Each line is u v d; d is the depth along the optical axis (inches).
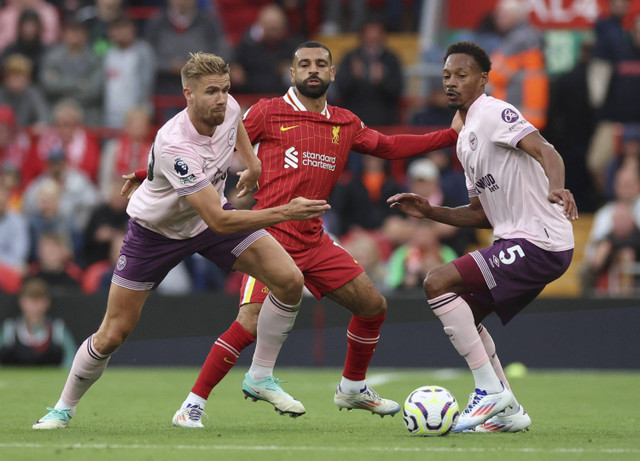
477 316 970.1
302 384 1545.3
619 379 1660.9
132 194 939.3
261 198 1035.3
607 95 2154.3
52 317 1889.8
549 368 1806.1
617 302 1795.0
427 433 872.3
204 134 884.0
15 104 2250.2
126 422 1019.3
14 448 778.8
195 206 870.4
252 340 1001.5
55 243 1982.0
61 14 2581.2
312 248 1020.5
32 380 1606.8
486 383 913.5
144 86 2274.9
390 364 1825.8
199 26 2290.8
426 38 2440.9
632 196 1957.4
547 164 888.9
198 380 988.6
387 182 2065.7
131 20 2295.8
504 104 932.0
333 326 1833.2
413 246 1884.8
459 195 2012.8
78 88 2265.0
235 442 823.1
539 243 924.6
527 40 2158.0
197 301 1862.7
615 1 2202.3
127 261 916.6
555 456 745.6
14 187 2149.4
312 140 1026.7
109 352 927.0
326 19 2625.5
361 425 997.2
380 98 2171.5
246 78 2231.8
